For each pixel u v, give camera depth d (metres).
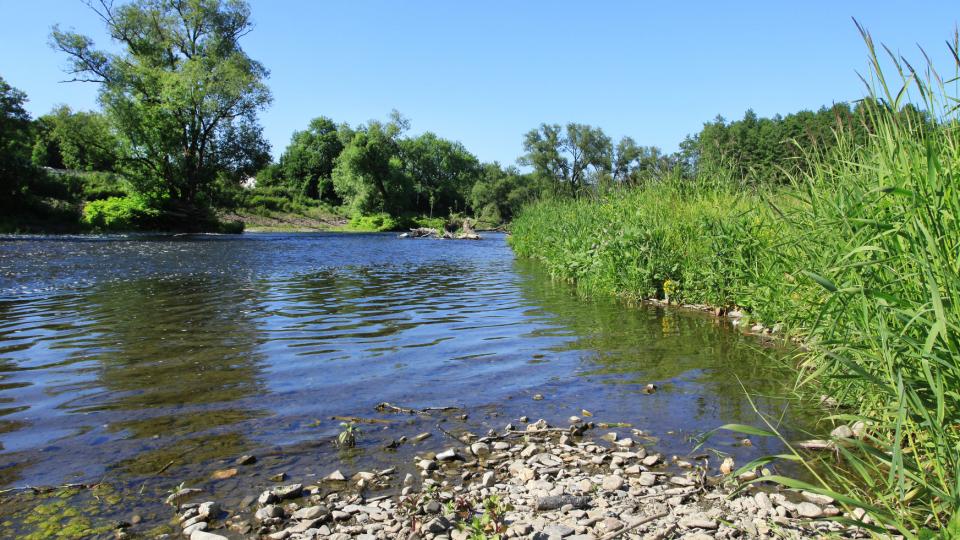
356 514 2.70
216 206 46.81
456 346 6.01
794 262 4.99
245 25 41.31
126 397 4.31
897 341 2.43
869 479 2.33
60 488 2.91
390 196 68.19
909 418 2.54
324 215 63.81
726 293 7.53
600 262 9.95
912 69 2.72
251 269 15.02
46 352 5.67
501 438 3.63
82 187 41.81
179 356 5.54
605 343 6.09
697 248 8.34
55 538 2.45
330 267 15.88
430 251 24.08
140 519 2.62
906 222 2.43
